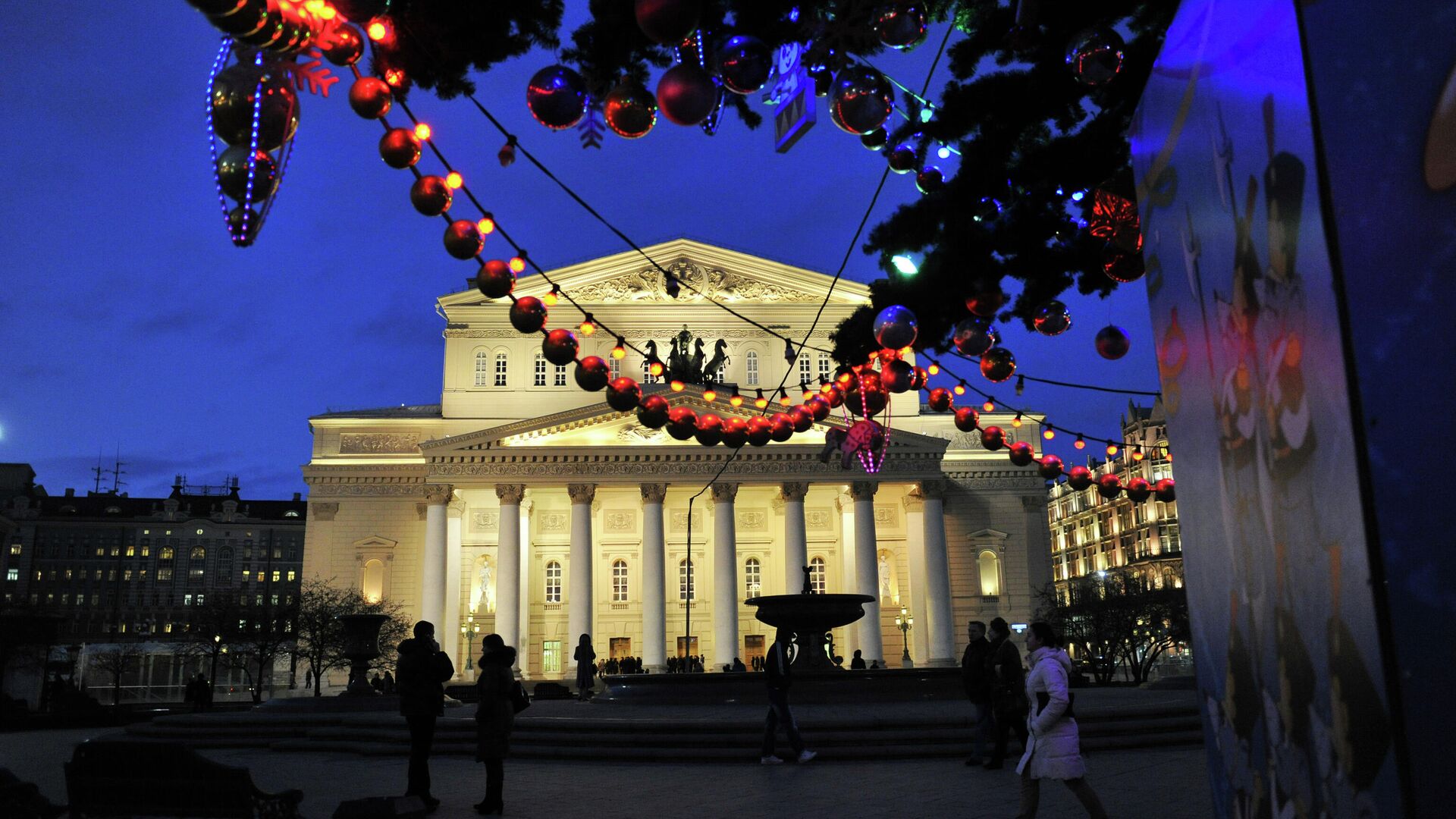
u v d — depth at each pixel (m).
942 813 11.67
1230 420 3.77
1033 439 77.00
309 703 27.31
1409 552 2.54
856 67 8.15
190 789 9.95
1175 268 4.33
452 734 21.38
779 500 74.88
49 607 139.12
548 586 73.38
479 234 9.46
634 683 27.80
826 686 26.27
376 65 8.40
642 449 66.50
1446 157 2.41
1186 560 4.55
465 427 72.75
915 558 71.19
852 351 11.84
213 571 148.12
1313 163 2.82
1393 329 2.58
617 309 72.62
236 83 6.22
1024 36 9.30
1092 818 8.85
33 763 22.28
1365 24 2.64
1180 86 4.08
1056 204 10.65
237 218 6.36
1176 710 20.20
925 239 10.62
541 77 8.00
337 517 72.31
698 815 12.04
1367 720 2.74
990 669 15.89
